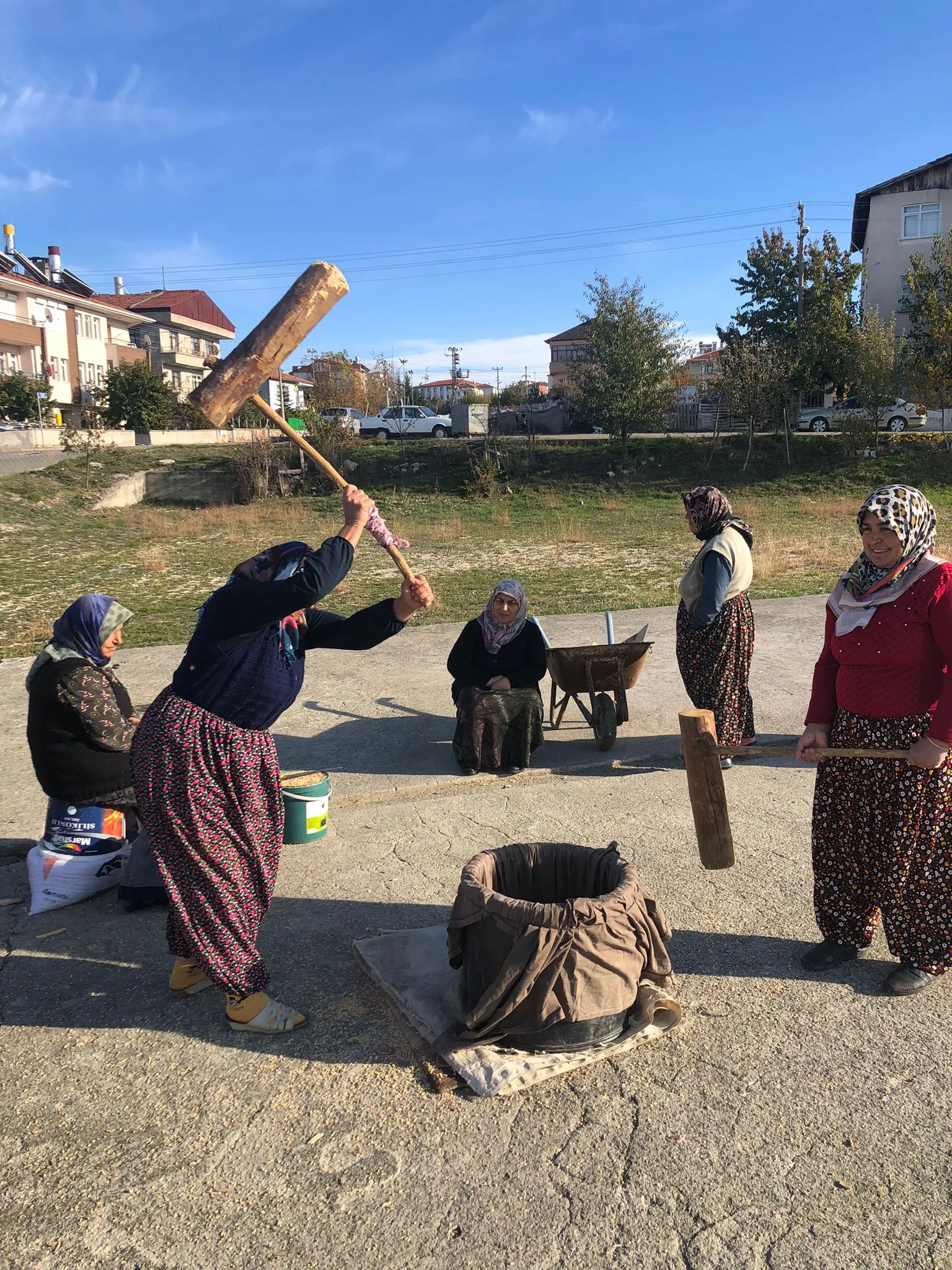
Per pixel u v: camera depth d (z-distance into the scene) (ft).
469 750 18.92
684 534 69.10
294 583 9.37
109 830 14.14
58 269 163.53
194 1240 7.75
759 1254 7.43
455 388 269.64
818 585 43.24
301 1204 8.10
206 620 9.83
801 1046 10.06
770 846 15.20
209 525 84.17
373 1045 10.27
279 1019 10.52
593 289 98.22
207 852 9.91
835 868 11.50
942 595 10.43
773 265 108.27
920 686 10.73
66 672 13.51
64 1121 9.22
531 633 20.07
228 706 9.87
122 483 98.22
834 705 11.64
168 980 11.82
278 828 10.50
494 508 86.84
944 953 10.88
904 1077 9.52
